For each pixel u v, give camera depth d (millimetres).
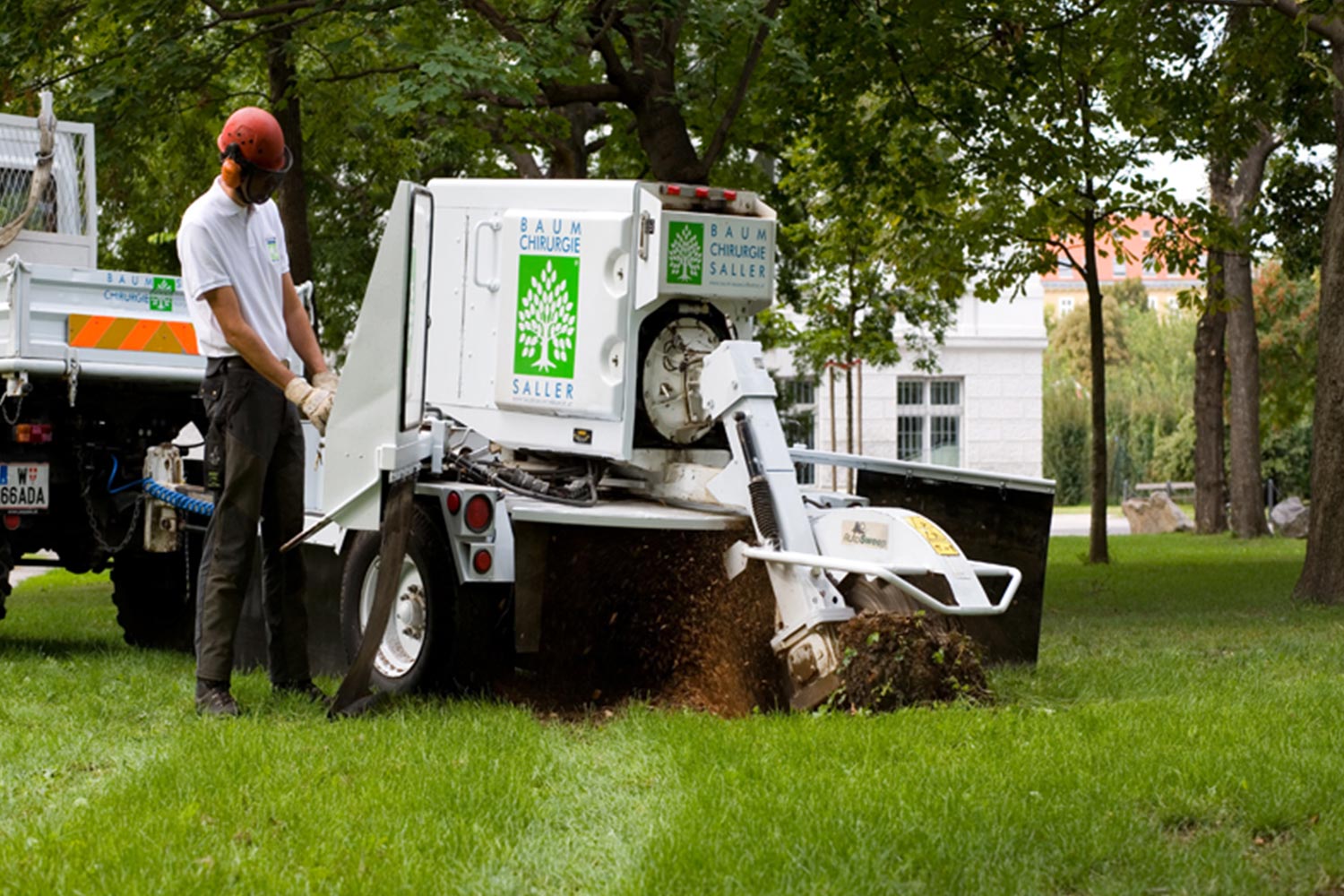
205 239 6141
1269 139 24391
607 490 6996
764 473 6434
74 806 4473
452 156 16547
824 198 18531
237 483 6238
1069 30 14398
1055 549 23125
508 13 12852
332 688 7039
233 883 3695
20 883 3654
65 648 9312
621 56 13922
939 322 23516
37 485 8523
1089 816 4371
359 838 4066
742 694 6418
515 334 7152
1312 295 34344
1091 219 18000
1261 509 26984
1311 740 5621
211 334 6234
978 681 6258
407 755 5145
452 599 6523
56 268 8133
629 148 15945
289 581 6621
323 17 12039
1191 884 3838
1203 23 14820
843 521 6465
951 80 14023
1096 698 7047
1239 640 9828
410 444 6262
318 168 18594
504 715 6055
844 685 6016
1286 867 4000
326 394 6316
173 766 4914
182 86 12594
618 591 6750
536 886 3805
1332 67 13672
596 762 5227
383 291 6211
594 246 6809
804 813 4309
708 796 4512
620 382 6727
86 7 12734
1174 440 53469
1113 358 72500
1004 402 43719
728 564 6551
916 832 4129
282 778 4797
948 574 6090
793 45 13398
